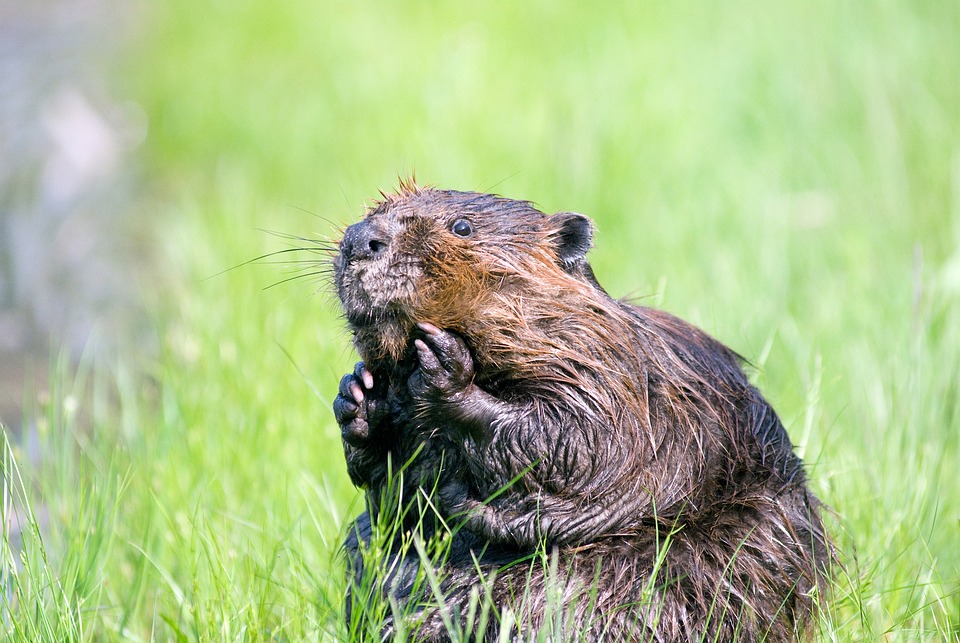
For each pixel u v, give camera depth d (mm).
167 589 8828
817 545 7859
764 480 7758
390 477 7484
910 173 15359
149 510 9141
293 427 10383
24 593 7578
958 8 20500
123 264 17391
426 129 17922
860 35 19375
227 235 15766
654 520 7441
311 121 20078
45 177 20969
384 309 7504
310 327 12031
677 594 7258
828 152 15875
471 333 7480
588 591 7219
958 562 8859
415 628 7281
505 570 7383
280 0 29469
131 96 24672
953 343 10883
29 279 16906
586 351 7453
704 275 13258
